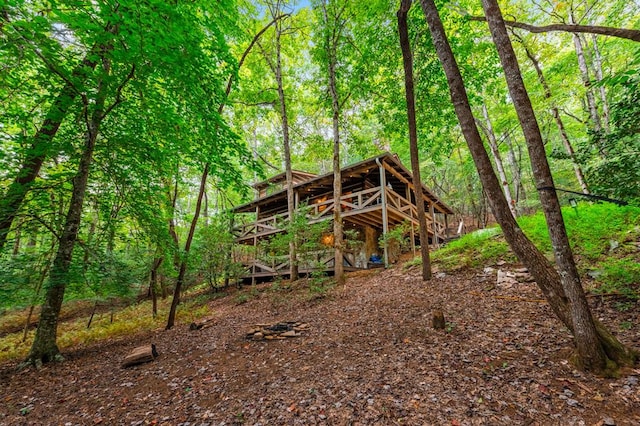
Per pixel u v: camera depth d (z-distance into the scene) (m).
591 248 5.29
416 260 8.81
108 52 4.43
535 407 2.36
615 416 2.13
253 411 2.83
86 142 5.92
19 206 5.45
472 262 6.96
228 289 13.69
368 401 2.72
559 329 3.59
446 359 3.36
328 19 10.94
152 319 9.16
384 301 6.21
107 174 6.34
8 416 3.28
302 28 12.88
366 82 10.95
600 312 3.81
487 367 3.06
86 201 6.63
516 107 3.11
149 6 3.72
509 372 2.91
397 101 10.14
